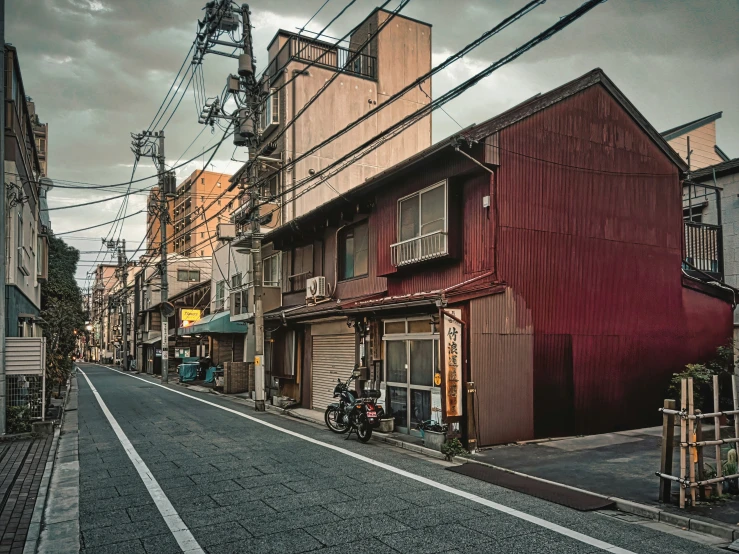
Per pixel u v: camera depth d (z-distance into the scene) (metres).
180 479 8.51
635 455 9.95
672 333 13.95
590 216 12.95
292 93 25.36
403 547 5.64
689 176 16.27
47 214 28.34
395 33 28.31
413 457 10.35
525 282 11.73
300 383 18.66
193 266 48.88
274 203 24.78
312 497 7.49
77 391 25.28
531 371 11.59
